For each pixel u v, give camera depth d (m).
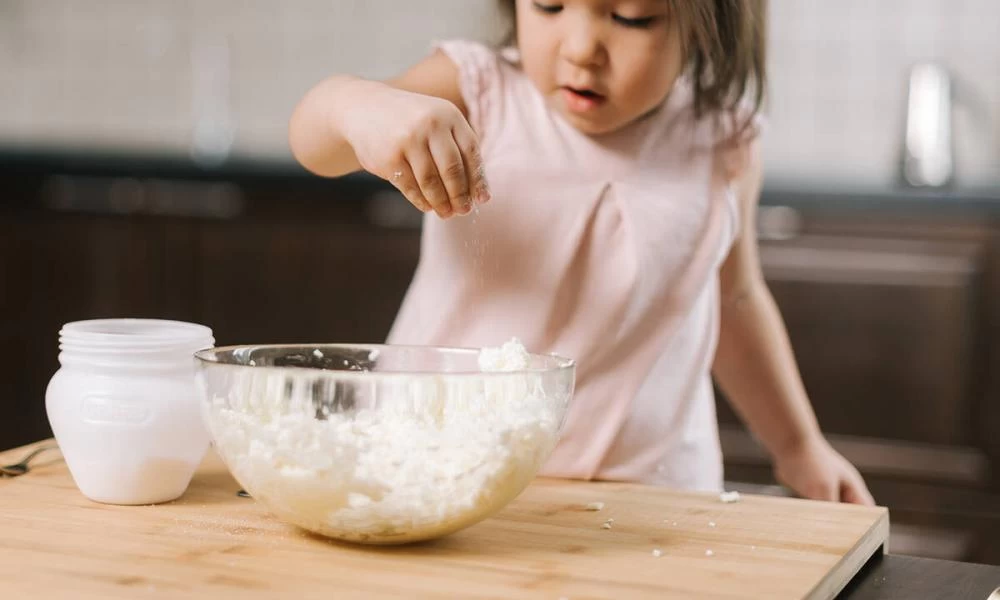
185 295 2.68
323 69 3.50
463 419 0.80
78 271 2.74
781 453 1.42
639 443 1.24
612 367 1.24
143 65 3.61
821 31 3.09
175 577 0.74
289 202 2.59
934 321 2.23
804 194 2.27
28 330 2.78
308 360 0.97
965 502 2.22
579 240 1.22
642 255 1.22
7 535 0.82
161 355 0.92
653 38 1.10
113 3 3.62
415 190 0.96
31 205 2.77
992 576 0.86
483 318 1.23
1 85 3.70
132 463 0.90
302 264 2.59
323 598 0.71
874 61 3.07
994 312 2.20
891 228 2.23
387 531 0.80
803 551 0.83
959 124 2.88
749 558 0.81
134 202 2.70
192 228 2.67
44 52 3.67
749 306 1.40
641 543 0.85
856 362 2.26
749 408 1.44
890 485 2.25
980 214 2.19
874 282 2.25
